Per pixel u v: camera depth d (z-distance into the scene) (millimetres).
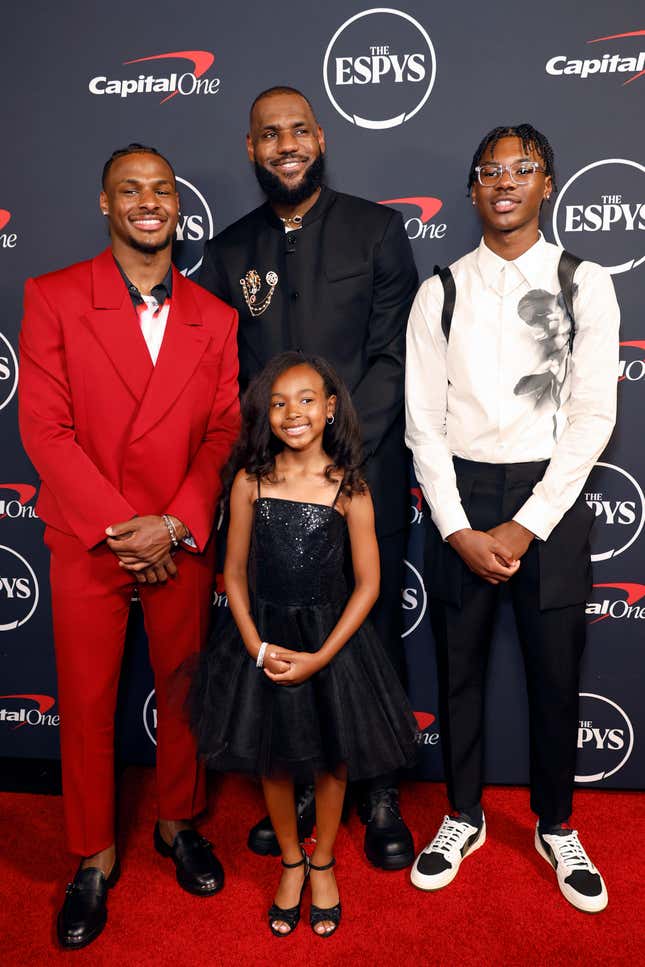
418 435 2078
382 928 1948
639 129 2270
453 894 2061
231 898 2057
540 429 1994
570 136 2289
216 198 2404
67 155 2410
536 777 2152
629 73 2250
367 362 2203
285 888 1961
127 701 2635
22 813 2416
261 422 1929
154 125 2385
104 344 1905
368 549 1948
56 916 2002
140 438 1934
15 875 2148
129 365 1923
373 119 2334
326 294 2133
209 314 2029
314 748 1853
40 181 2426
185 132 2381
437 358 2061
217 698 1916
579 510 2037
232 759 1893
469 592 2078
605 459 2416
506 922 1964
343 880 2113
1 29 2375
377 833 2184
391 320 2176
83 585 1960
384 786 2258
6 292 2482
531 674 2104
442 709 2180
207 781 2547
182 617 2072
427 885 2064
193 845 2146
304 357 1939
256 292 2174
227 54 2340
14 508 2580
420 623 2553
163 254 1984
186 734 2111
